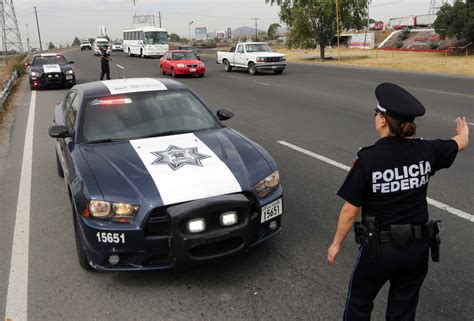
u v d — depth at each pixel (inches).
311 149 310.8
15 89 758.5
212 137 179.2
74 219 159.3
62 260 163.2
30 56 2413.9
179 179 144.8
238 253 141.6
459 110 445.1
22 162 295.4
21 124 436.8
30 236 183.8
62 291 143.3
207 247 137.7
